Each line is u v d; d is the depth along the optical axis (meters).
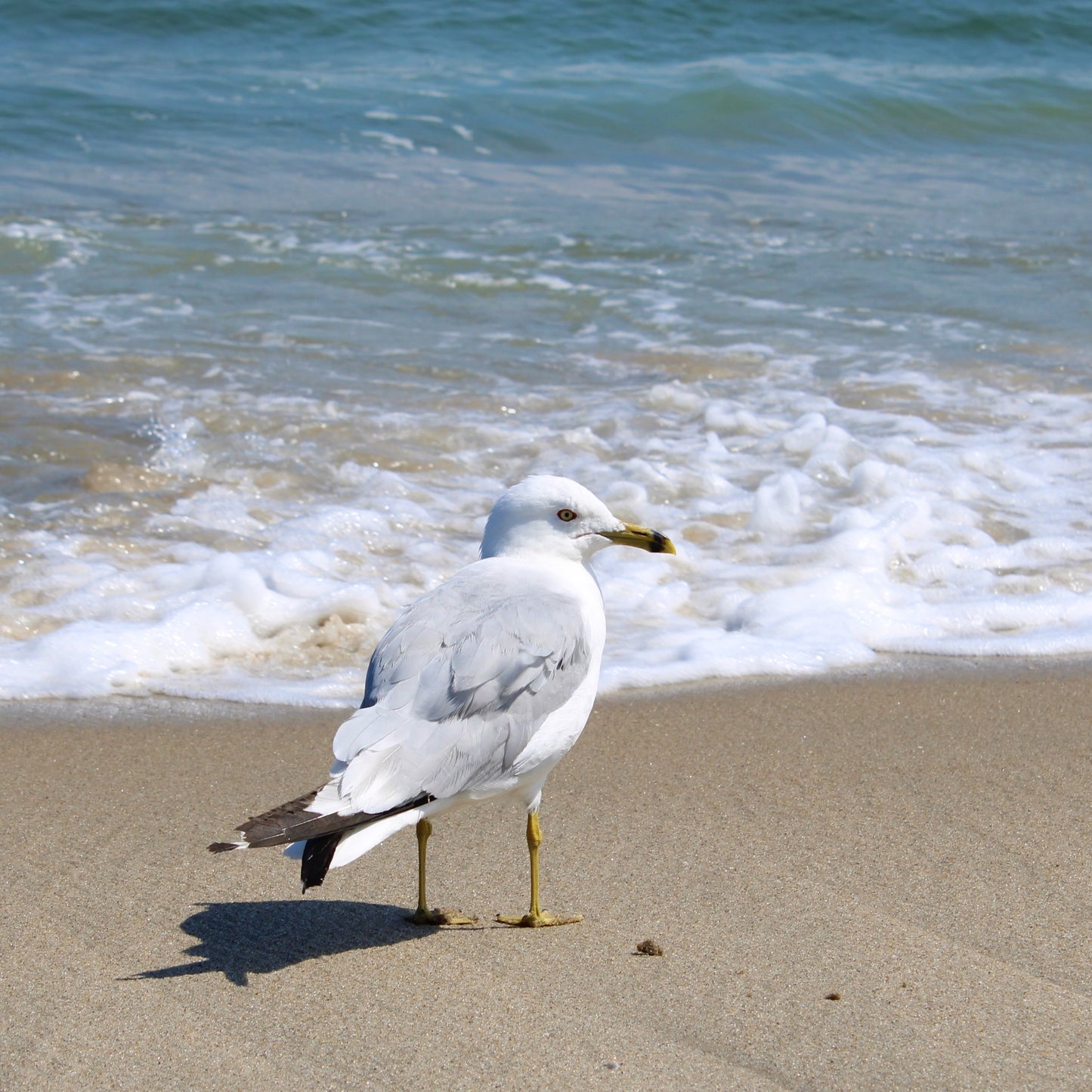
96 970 3.46
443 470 7.69
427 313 10.43
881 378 9.32
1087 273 11.85
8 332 9.40
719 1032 3.22
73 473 7.32
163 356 9.09
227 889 3.94
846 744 5.07
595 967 3.52
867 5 23.14
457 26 21.16
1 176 13.26
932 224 13.52
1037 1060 3.11
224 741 5.02
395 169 14.54
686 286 11.27
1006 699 5.52
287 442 7.88
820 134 17.19
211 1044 3.15
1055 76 19.97
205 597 6.03
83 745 4.93
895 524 7.13
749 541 7.03
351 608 6.11
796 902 3.87
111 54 19.03
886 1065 3.09
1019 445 8.25
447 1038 3.18
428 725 3.30
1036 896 3.92
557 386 9.04
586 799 4.58
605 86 17.64
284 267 11.25
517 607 3.59
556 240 12.34
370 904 3.88
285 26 20.72
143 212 12.47
